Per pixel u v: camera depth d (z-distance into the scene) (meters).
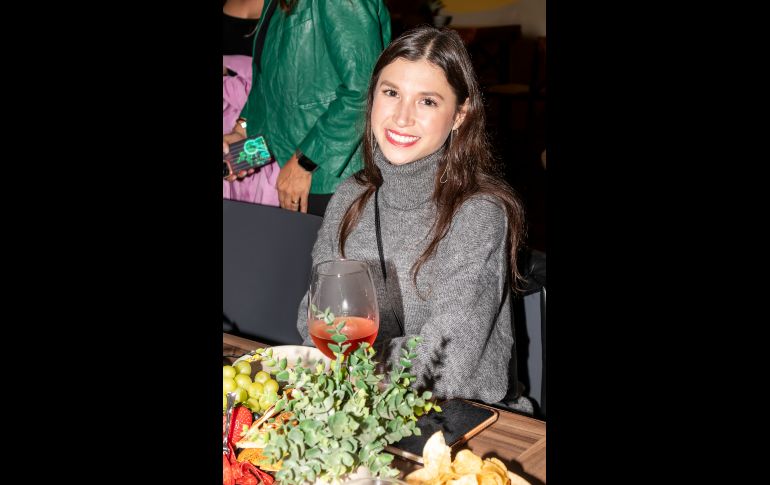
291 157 2.52
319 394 0.72
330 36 2.29
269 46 2.49
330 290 1.04
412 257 1.50
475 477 0.69
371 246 1.55
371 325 1.05
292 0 2.38
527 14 3.80
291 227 1.85
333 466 0.69
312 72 2.42
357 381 0.76
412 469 0.88
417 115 1.43
